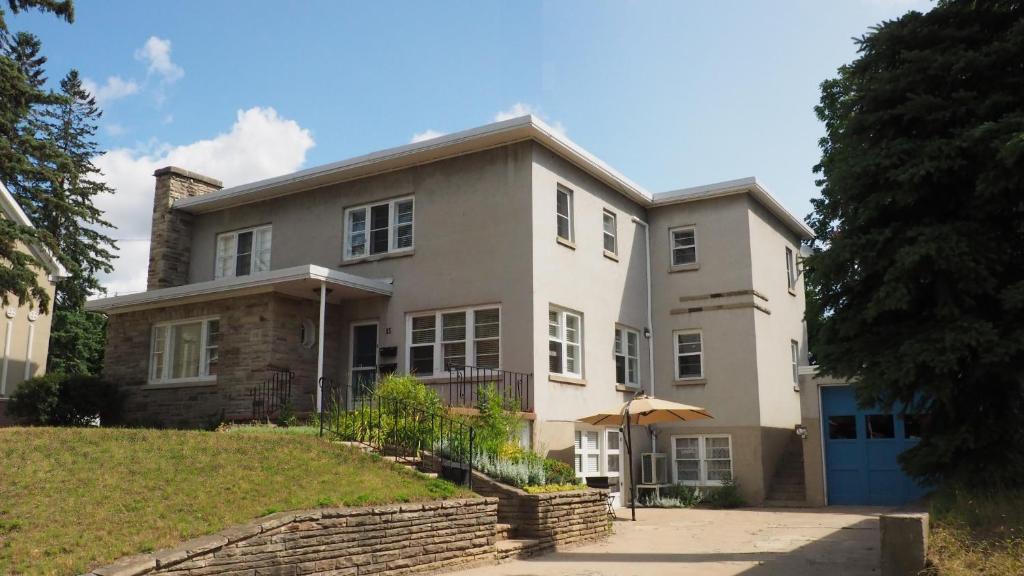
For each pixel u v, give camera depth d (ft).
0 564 23.25
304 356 60.39
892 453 63.72
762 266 73.00
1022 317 36.01
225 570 26.20
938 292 37.19
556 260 59.72
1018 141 33.37
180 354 63.98
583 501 43.98
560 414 57.88
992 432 36.96
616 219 69.77
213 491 31.22
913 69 39.50
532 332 55.88
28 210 97.30
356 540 30.81
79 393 61.72
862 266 39.68
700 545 41.73
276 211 70.18
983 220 37.96
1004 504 33.19
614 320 66.95
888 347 38.22
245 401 57.93
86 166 127.24
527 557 38.24
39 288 55.57
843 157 41.88
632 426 68.23
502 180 59.11
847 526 48.03
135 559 24.47
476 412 49.80
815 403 65.51
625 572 33.76
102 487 29.99
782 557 37.01
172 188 73.92
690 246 73.31
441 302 59.98
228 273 72.08
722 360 69.87
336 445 41.01
